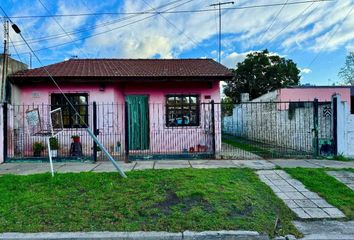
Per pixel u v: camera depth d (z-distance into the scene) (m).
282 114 15.38
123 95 13.09
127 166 9.27
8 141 10.97
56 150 11.50
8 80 11.91
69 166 9.49
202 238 4.56
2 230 4.73
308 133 12.01
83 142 12.38
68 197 6.05
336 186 6.93
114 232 4.68
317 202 6.05
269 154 11.50
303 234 4.71
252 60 36.69
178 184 6.59
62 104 12.55
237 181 7.08
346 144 10.48
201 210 5.31
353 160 9.98
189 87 13.04
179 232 4.65
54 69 13.39
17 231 4.72
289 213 5.50
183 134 12.97
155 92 13.06
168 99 13.12
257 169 8.55
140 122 13.09
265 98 19.61
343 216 5.41
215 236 4.57
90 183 6.86
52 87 12.60
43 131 9.57
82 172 8.00
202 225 4.83
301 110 12.81
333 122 10.49
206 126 12.89
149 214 5.23
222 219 5.02
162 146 12.95
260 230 4.73
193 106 13.12
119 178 7.23
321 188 6.76
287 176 7.76
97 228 4.80
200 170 8.12
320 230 4.87
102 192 6.28
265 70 36.62
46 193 6.29
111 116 12.63
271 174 7.96
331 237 4.60
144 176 7.37
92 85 12.64
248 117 22.06
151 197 5.89
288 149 13.70
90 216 5.20
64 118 12.58
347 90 17.72
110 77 12.15
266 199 6.11
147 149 13.05
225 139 21.36
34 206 5.60
